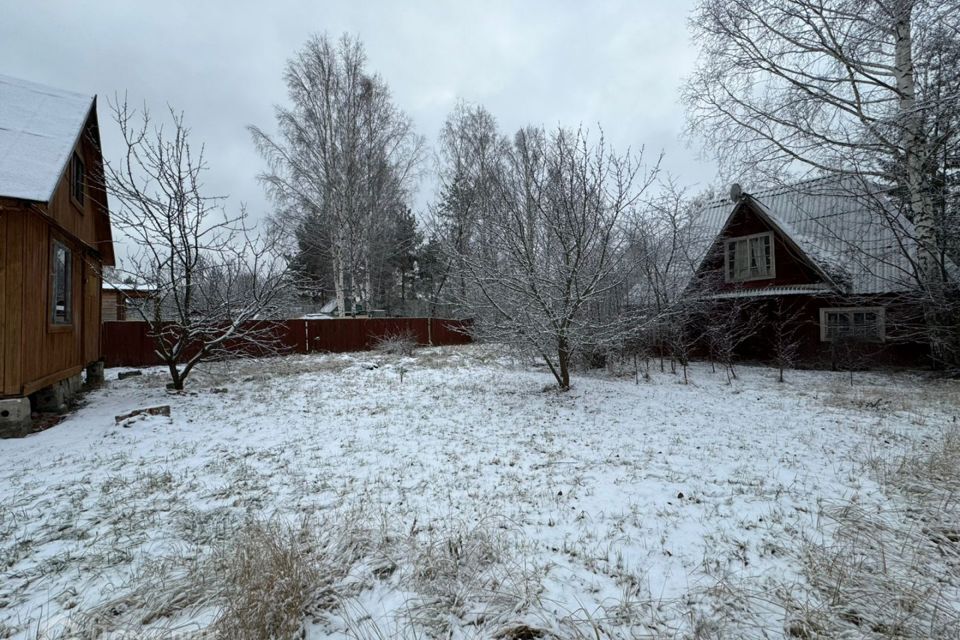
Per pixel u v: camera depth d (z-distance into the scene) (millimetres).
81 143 9148
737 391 9789
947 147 10195
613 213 8055
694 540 3271
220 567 2828
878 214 11719
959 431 6203
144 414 6672
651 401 8469
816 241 14492
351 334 18703
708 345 14633
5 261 6207
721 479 4461
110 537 3377
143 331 14883
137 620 2424
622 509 3779
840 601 2559
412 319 20281
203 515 3711
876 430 6344
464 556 2977
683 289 12797
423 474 4645
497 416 7191
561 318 8289
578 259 8008
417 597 2604
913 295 11602
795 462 4957
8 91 7832
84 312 9477
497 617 2441
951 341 11219
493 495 4090
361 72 19125
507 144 19891
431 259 29562
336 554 2982
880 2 9109
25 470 4840
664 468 4797
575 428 6488
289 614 2352
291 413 7395
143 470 4781
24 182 6133
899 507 3760
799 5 10594
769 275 14891
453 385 10000
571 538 3301
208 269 9328
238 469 4793
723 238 16172
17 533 3457
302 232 19000
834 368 13227
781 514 3668
